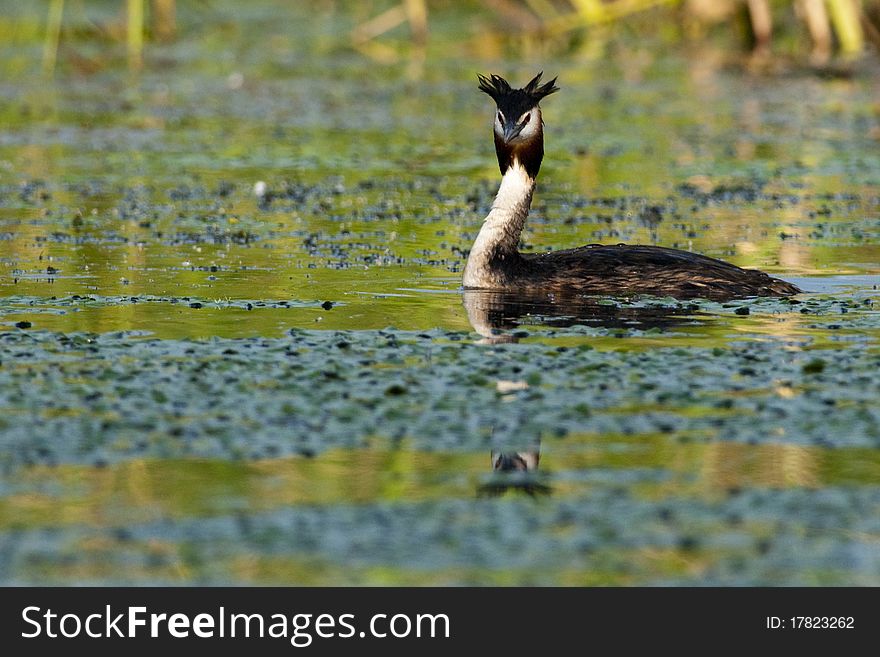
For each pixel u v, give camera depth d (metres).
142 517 9.54
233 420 11.34
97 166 25.70
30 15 45.84
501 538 9.25
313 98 34.28
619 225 20.97
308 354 13.18
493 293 16.12
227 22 48.09
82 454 10.62
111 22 45.22
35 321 14.54
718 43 43.50
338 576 8.73
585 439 11.05
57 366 12.70
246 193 23.38
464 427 11.24
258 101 33.78
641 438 11.05
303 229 20.44
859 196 23.41
